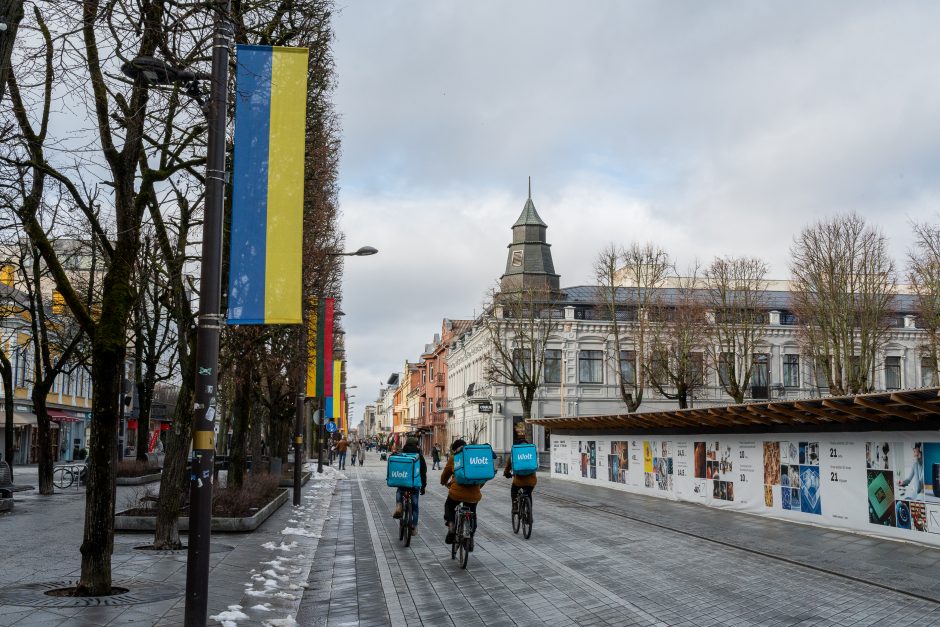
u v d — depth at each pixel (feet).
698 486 79.97
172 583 32.86
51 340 102.06
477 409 207.00
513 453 53.57
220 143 25.84
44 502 71.51
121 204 31.45
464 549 40.83
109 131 31.50
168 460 43.55
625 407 189.78
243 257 29.19
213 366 24.99
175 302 46.21
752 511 69.62
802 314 134.31
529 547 48.39
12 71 29.09
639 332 161.38
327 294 104.99
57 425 167.84
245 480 76.59
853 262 126.52
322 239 80.64
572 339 190.70
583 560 43.14
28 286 79.66
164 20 29.01
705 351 156.97
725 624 28.09
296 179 29.71
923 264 116.16
